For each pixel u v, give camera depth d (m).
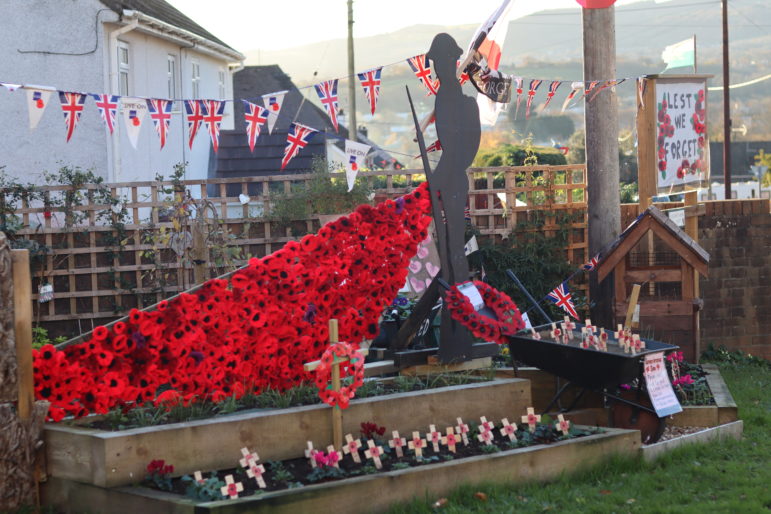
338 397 6.22
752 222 13.05
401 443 6.27
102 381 6.22
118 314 13.41
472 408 6.96
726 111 32.62
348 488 5.55
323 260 7.37
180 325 6.48
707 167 11.92
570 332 7.70
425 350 7.97
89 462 5.60
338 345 6.28
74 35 17.69
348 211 13.44
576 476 6.52
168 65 21.20
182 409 6.26
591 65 10.90
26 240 13.19
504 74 9.03
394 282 7.79
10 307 5.76
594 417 8.09
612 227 11.12
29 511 5.70
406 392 6.97
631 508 5.79
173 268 13.48
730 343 13.08
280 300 6.99
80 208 13.41
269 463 6.03
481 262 12.78
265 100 8.03
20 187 13.42
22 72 17.64
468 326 7.65
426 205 7.98
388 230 7.76
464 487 5.97
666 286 10.88
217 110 7.97
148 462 5.61
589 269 9.32
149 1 21.81
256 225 13.66
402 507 5.68
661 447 7.04
